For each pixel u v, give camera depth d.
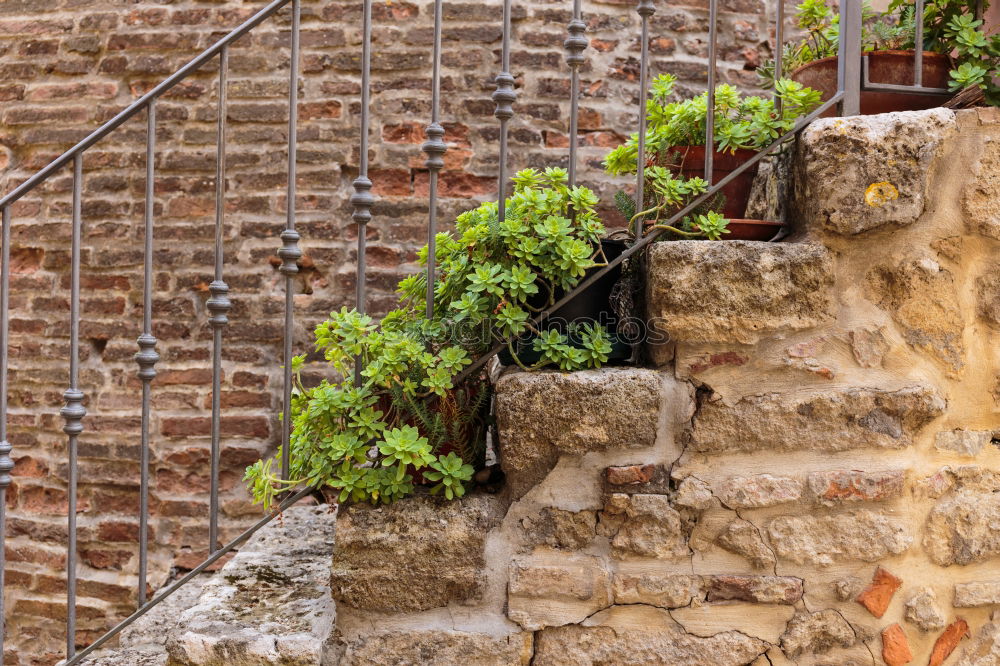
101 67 3.24
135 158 3.21
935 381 1.79
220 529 3.10
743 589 1.74
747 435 1.76
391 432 1.74
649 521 1.75
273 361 3.16
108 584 3.09
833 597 1.75
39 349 3.19
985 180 1.76
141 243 3.20
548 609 1.74
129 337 3.17
